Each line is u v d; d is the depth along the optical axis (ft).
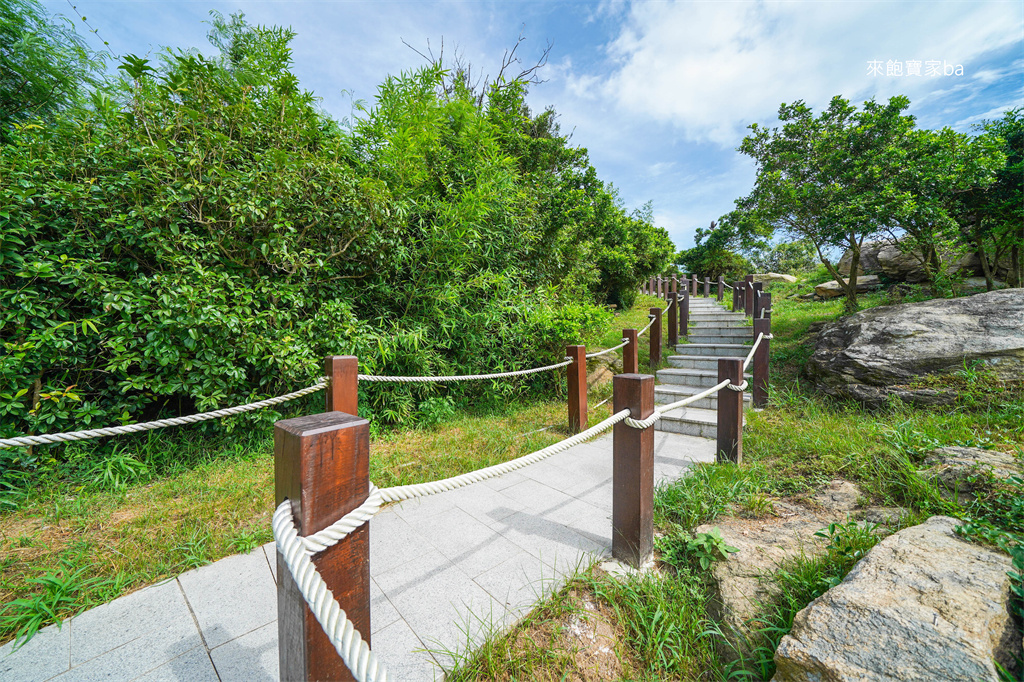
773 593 5.34
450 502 8.85
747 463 9.88
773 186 20.31
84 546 7.08
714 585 5.75
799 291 37.73
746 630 4.97
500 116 24.18
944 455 8.22
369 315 14.26
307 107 12.98
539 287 19.38
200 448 11.23
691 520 7.31
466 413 16.22
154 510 8.46
